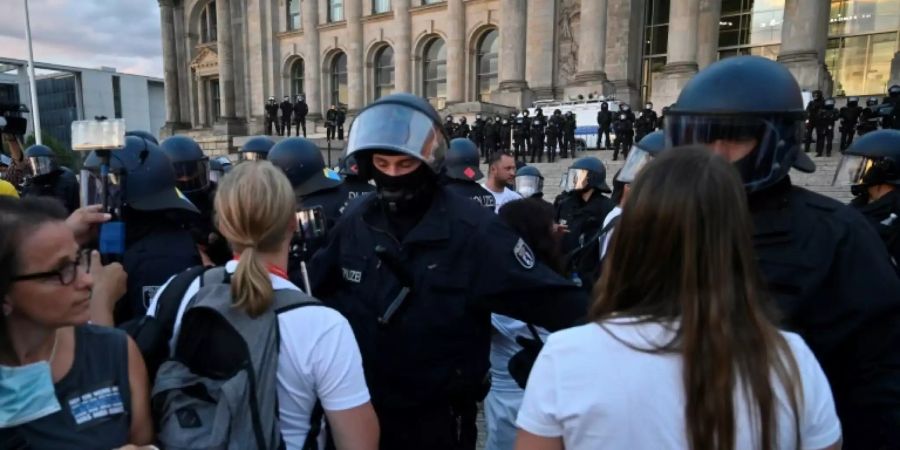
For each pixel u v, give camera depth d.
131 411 1.39
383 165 1.92
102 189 2.16
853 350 1.46
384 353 1.93
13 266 1.15
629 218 1.12
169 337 1.59
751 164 1.52
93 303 1.80
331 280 2.17
